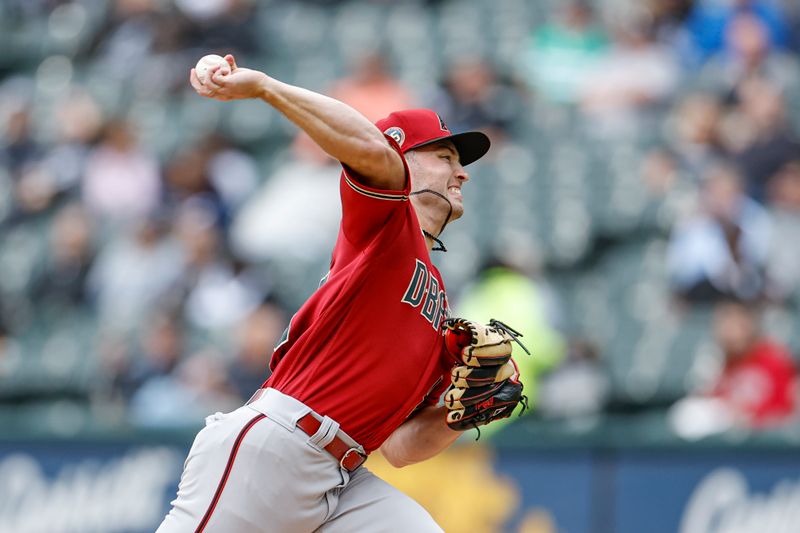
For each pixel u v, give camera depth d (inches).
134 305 1421.0
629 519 975.0
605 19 1667.1
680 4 1656.0
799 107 1550.2
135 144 1609.3
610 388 1226.0
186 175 1508.4
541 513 991.6
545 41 1637.6
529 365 1127.0
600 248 1453.0
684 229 1318.9
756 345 1114.1
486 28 1744.6
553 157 1526.8
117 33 1854.1
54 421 1114.7
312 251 1421.0
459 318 546.0
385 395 523.8
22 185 1638.8
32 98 1812.3
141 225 1481.3
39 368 1407.5
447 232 1457.9
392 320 521.3
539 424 1040.8
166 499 1068.5
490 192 1494.8
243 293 1373.0
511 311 1159.6
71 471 1102.4
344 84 1578.5
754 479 956.6
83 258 1493.6
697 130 1472.7
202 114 1686.8
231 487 505.0
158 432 1085.1
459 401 547.5
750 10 1619.1
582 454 993.5
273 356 540.1
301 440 510.0
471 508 1001.5
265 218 1449.3
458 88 1549.0
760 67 1579.7
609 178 1492.4
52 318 1470.2
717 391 1114.7
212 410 1202.0
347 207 506.6
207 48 1760.6
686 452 973.8
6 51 1930.4
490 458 1006.4
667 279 1339.8
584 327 1334.9
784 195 1382.9
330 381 518.3
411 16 1809.8
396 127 552.1
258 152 1644.9
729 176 1314.0
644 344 1269.7
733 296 1278.3
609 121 1560.0
